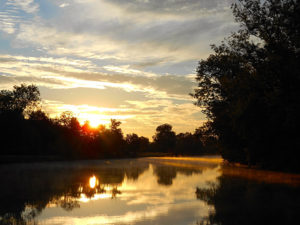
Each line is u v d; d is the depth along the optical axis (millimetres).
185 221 12320
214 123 47562
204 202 16578
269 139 35844
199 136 52656
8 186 25078
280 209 14211
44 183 27375
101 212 14297
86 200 17828
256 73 32688
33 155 87938
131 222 12312
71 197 19031
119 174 37969
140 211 14461
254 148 37938
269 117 33656
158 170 45062
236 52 35188
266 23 30516
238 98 35531
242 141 44125
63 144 104375
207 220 12391
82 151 124750
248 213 13477
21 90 92875
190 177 32156
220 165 57219
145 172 41281
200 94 48812
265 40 30500
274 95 29828
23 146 84000
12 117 80438
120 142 150875
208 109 49125
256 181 26578
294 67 28000
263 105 33531
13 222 12547
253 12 31516
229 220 12281
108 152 140875
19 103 93062
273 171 38375
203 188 22516
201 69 48625
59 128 109750
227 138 46125
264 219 12297
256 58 32938
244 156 46750
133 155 148250
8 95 90000
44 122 99562
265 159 40250
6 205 16312
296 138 32719
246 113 34219
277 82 31094
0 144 77438
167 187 23562
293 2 29219
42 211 14656
